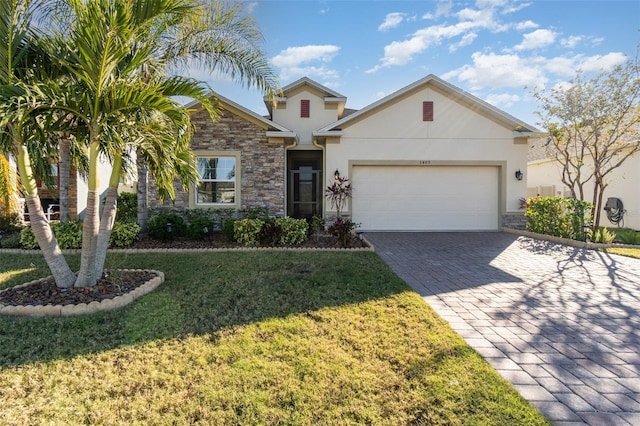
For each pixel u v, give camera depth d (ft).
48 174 31.22
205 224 33.83
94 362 10.77
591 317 14.78
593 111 36.42
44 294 16.11
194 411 8.53
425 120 42.04
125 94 15.35
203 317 14.30
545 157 56.24
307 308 15.34
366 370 10.32
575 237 33.73
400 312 14.94
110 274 18.93
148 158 18.94
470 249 30.86
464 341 12.30
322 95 48.03
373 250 29.32
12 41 14.92
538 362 10.96
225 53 26.86
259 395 9.12
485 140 42.24
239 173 40.09
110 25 14.40
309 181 47.34
